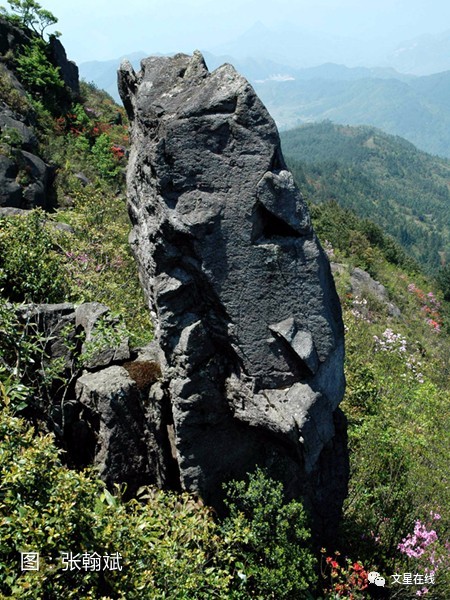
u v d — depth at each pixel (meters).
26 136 23.05
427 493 7.89
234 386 5.10
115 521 4.14
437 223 175.38
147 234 5.21
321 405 5.12
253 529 4.98
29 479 3.80
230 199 4.77
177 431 5.18
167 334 5.09
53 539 3.69
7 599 3.26
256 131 4.71
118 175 27.94
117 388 5.36
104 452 5.32
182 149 4.75
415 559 6.45
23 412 5.50
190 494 5.30
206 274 4.83
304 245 4.96
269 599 4.94
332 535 6.16
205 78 5.00
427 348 20.75
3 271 7.05
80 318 6.25
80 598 3.62
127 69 6.12
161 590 4.11
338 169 190.50
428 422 11.06
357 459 7.95
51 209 20.88
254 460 5.55
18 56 31.44
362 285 24.44
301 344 4.91
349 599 5.40
